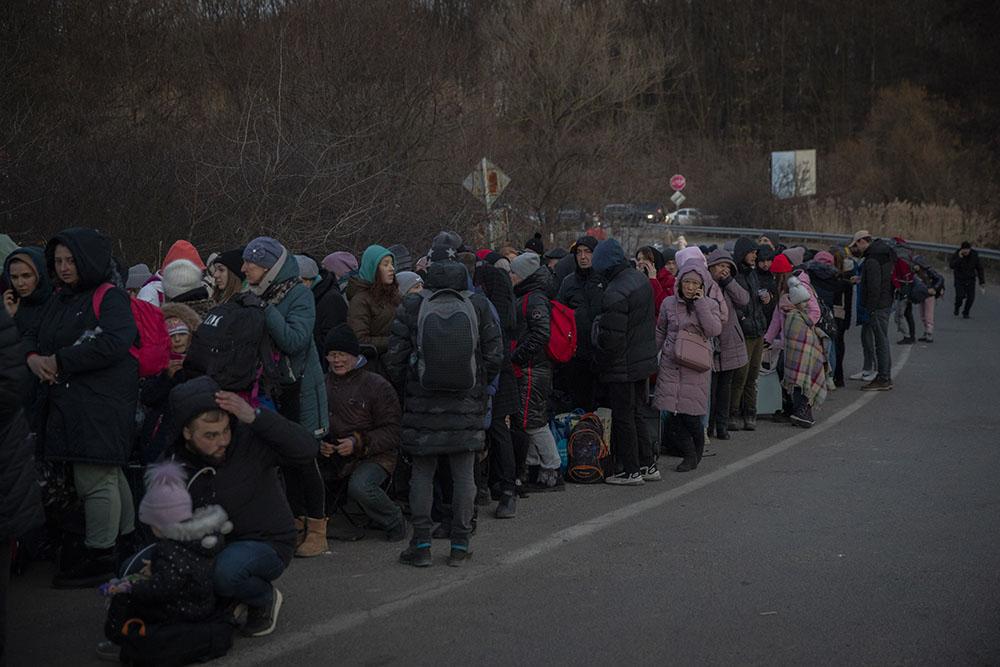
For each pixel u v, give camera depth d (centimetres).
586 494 823
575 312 927
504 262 923
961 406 1212
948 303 2733
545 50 2473
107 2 1551
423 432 632
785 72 6950
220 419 499
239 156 1259
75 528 600
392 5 1792
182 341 633
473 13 2411
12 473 440
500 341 652
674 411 887
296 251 1249
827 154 6266
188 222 1184
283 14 1706
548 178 2444
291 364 638
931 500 780
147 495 483
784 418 1162
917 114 5631
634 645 502
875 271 1343
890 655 487
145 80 1571
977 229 4084
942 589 579
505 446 754
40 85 1393
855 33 6844
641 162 2614
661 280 1057
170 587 478
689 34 6581
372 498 692
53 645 515
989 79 5144
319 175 1248
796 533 695
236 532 511
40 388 606
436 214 1582
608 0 2639
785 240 4453
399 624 534
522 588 590
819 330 1132
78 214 1120
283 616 547
